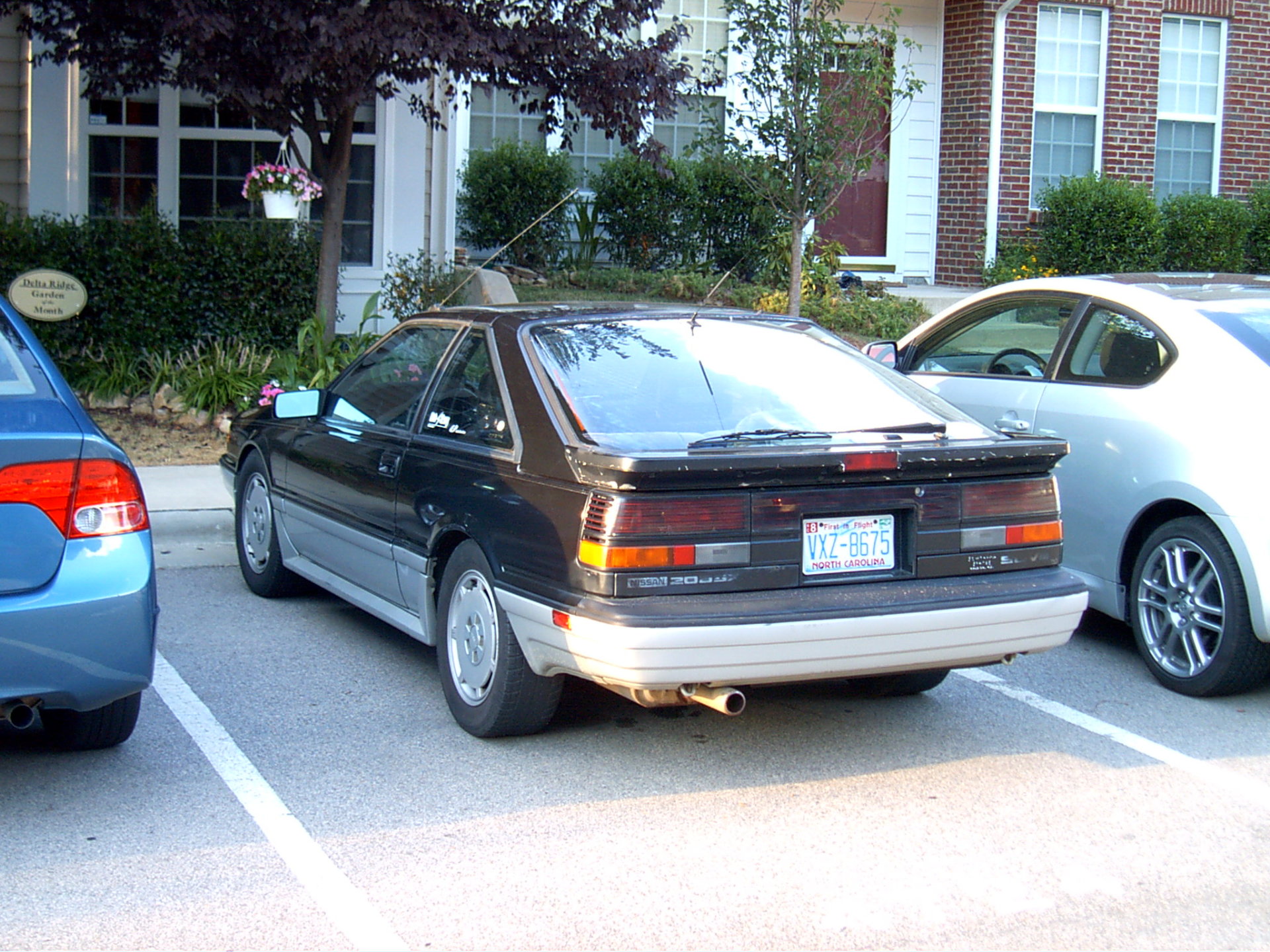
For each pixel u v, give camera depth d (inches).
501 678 183.0
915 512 174.1
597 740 195.8
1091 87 631.2
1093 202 582.9
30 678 152.0
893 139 625.0
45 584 153.8
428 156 489.1
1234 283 254.7
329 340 418.6
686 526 162.9
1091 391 241.4
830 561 170.1
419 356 222.5
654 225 559.8
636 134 405.1
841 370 203.2
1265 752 196.2
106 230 423.2
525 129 582.2
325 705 206.7
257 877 149.6
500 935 138.2
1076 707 215.8
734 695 163.5
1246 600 210.1
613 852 158.4
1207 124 653.3
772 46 432.8
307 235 442.9
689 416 183.2
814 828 166.4
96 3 369.7
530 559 173.8
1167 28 640.4
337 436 232.8
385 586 217.3
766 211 456.4
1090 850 161.8
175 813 166.2
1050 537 183.6
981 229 618.2
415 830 162.7
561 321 200.8
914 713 211.6
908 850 160.9
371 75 378.0
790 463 164.6
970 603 173.0
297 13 339.6
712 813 170.2
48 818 163.6
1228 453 213.2
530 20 382.3
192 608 261.1
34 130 459.2
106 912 140.4
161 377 413.1
